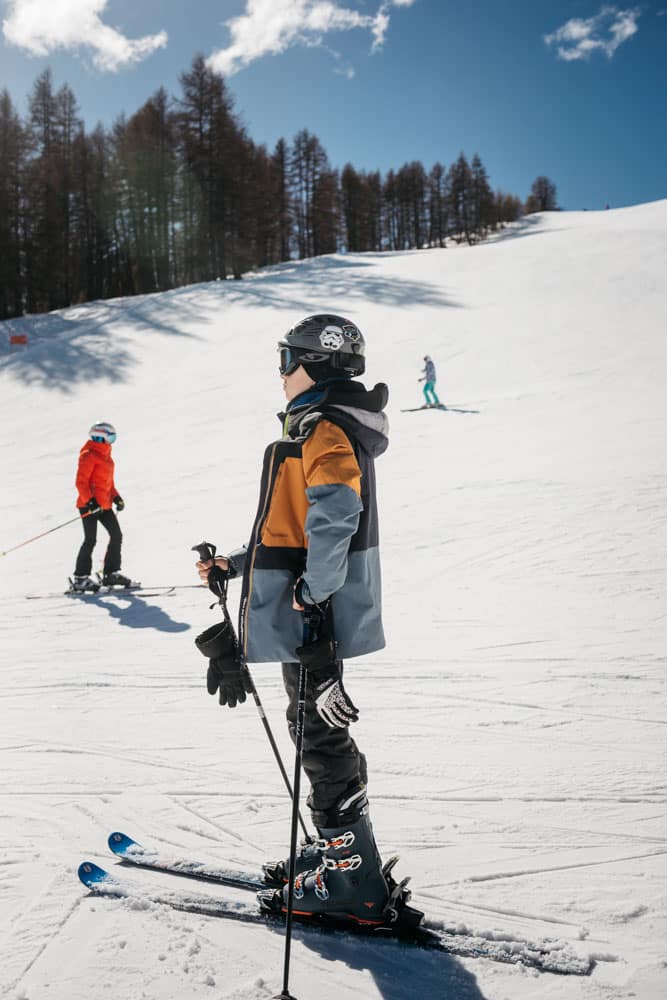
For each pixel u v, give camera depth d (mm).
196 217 51938
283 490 2064
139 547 9109
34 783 3111
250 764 3256
